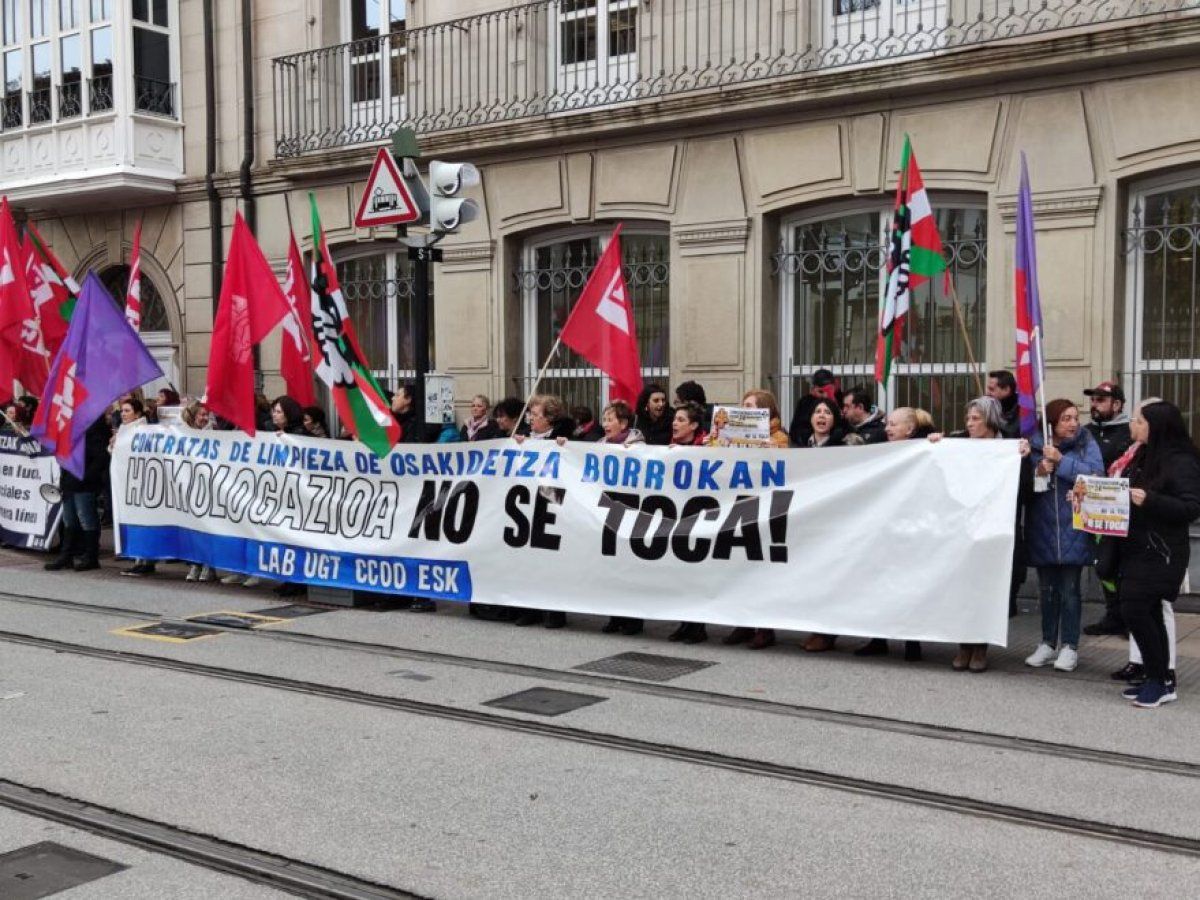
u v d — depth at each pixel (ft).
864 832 15.20
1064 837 15.05
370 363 49.34
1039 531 23.77
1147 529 21.07
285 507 32.81
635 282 42.09
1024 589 33.22
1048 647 24.39
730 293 38.93
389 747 18.80
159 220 54.54
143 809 16.08
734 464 26.12
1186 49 30.50
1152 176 32.37
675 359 40.24
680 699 21.81
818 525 25.11
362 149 46.55
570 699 21.77
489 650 26.09
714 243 39.17
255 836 15.12
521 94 43.57
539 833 15.19
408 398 35.65
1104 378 32.71
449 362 45.83
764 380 38.65
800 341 38.68
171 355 55.26
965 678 23.44
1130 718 20.42
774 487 25.68
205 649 26.14
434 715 20.72
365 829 15.34
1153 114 31.53
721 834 15.15
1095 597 32.14
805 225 38.40
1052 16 32.94
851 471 24.91
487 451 29.40
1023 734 19.45
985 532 23.41
